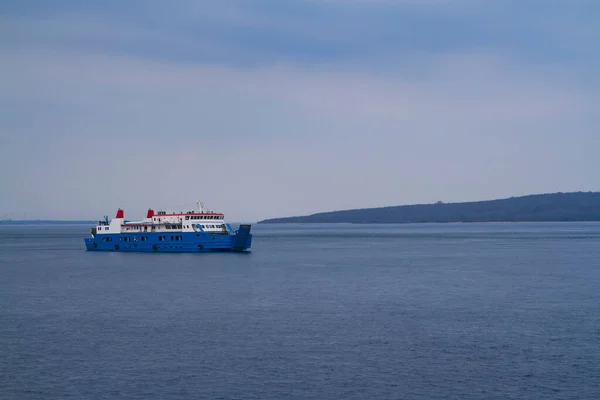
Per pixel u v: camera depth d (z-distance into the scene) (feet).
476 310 303.07
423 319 281.13
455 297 344.90
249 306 318.04
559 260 592.60
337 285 398.42
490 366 208.54
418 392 185.98
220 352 226.79
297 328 263.49
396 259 620.49
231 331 258.78
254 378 198.49
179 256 632.38
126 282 417.49
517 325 267.18
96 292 371.15
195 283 409.69
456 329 260.21
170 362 215.31
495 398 181.27
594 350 226.38
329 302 329.52
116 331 260.01
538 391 186.09
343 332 255.70
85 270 503.61
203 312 301.43
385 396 183.32
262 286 394.11
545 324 269.23
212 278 438.40
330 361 215.10
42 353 227.20
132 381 196.75
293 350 228.63
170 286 395.34
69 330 262.47
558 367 207.21
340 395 184.24
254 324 271.90
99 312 303.07
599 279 426.10
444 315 290.35
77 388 191.11
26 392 188.14
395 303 325.42
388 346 233.35
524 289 375.86
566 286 389.19
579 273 466.29
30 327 268.62
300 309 308.40
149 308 313.53
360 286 393.09
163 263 558.15
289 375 201.05
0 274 477.77
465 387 189.57
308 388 189.78
